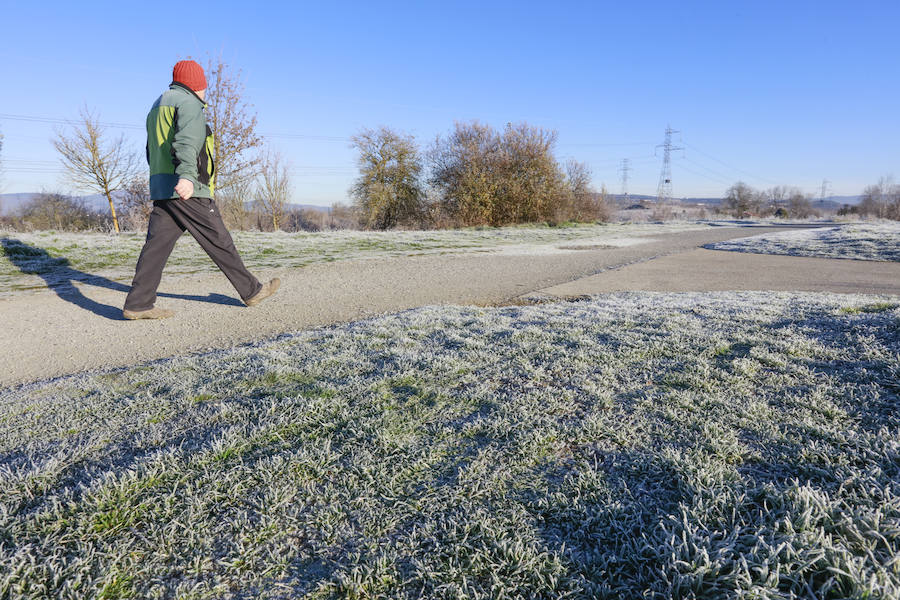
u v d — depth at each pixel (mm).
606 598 1276
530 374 2910
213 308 6117
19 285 7445
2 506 1667
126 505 1674
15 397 3061
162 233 5285
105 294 6918
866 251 13383
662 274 9344
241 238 14328
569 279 8703
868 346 3027
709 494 1587
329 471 1888
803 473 1723
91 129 21781
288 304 6410
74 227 26672
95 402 2799
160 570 1405
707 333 3650
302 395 2705
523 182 33438
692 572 1277
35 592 1319
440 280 8523
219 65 20359
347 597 1298
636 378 2781
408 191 36188
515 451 1986
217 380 3062
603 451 1958
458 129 33500
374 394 2654
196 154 4711
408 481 1809
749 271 9820
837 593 1187
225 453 2012
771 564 1277
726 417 2191
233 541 1509
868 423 2076
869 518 1384
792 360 2938
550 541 1464
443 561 1408
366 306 6316
